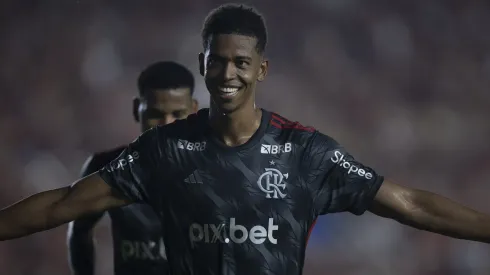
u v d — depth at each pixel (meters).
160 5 66.06
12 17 62.88
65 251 42.03
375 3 67.06
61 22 63.50
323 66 65.50
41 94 60.28
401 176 59.06
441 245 44.25
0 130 56.28
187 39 65.94
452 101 64.56
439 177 58.31
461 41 66.75
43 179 53.06
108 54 63.97
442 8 67.19
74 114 59.62
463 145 61.16
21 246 41.62
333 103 64.12
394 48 66.31
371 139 62.00
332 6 66.94
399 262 44.50
